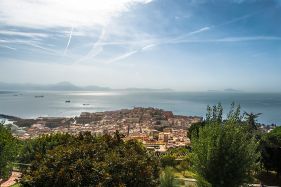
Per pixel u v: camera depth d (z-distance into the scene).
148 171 9.86
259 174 22.41
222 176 11.23
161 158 21.28
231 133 11.34
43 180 9.45
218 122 11.98
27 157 18.61
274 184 21.08
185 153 26.38
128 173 9.60
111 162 9.77
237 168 11.18
